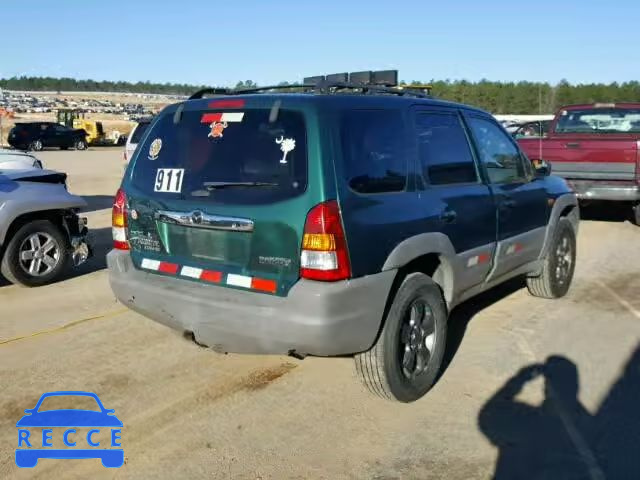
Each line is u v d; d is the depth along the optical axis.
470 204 4.62
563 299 6.45
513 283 7.04
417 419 3.96
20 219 6.86
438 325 4.31
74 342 5.26
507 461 3.48
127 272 4.38
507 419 3.95
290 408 4.10
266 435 3.76
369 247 3.67
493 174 5.16
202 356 4.96
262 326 3.60
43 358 4.91
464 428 3.83
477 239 4.75
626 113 11.20
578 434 3.76
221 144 3.93
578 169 10.16
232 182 3.81
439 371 4.62
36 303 6.37
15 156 10.30
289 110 3.74
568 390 4.34
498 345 5.16
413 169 4.17
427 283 4.17
